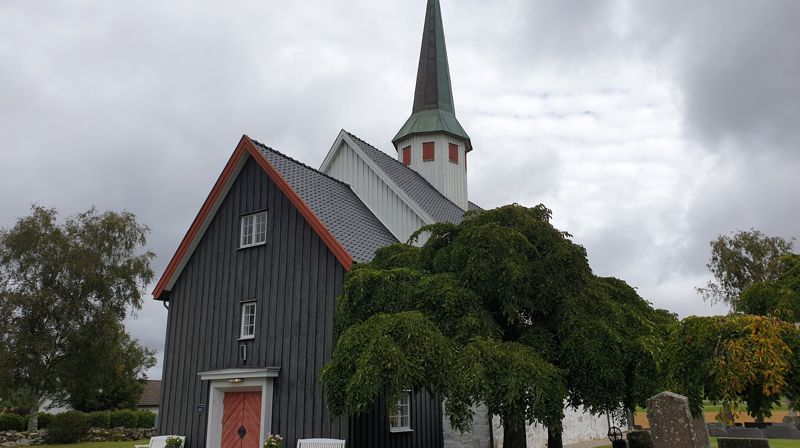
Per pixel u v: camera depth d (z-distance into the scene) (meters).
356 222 18.44
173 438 16.17
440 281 10.98
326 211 17.39
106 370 33.41
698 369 8.31
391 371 9.60
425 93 29.33
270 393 15.23
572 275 11.33
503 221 11.94
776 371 7.32
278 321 15.88
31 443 30.42
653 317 12.95
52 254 32.16
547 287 11.00
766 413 8.00
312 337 15.03
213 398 16.30
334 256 15.30
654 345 10.53
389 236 19.69
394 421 15.69
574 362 10.41
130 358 43.00
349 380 10.41
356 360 10.21
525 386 9.13
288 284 16.02
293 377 15.06
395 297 11.33
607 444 24.62
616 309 11.23
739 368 7.50
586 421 26.73
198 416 16.56
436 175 27.19
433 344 9.84
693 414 8.43
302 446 13.68
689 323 8.65
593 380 10.30
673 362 8.62
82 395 33.12
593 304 11.16
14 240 31.58
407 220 20.61
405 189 21.86
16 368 30.53
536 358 9.77
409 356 9.72
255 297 16.59
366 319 11.53
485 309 11.05
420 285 11.14
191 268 18.52
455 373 9.44
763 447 12.86
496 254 10.95
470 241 11.30
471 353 9.50
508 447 11.48
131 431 35.38
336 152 23.08
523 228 11.66
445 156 27.50
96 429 33.41
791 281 9.41
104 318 32.41
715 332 8.20
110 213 34.81
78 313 32.16
